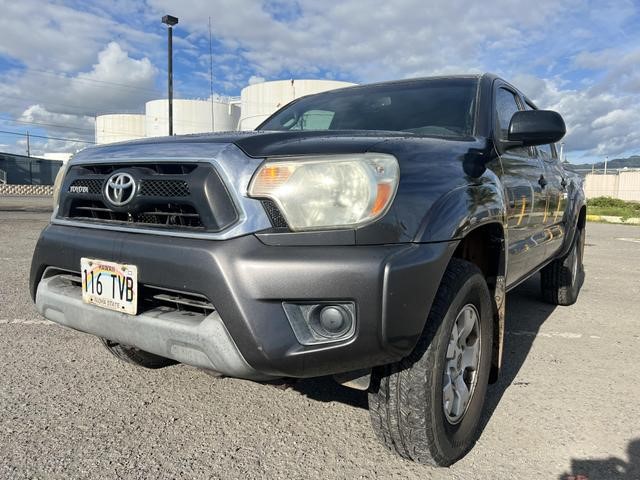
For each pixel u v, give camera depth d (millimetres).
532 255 3430
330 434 2408
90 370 3111
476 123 2770
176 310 1998
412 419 1938
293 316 1721
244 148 1877
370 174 1738
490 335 2383
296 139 1954
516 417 2611
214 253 1769
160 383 2949
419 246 1807
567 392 2930
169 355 1949
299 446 2295
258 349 1702
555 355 3568
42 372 3059
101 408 2621
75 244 2191
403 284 1713
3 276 5738
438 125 2818
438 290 1959
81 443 2277
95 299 2125
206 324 1803
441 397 1980
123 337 2062
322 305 1723
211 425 2477
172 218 1957
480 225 2162
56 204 2449
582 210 5258
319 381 3018
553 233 4031
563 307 5008
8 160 40938
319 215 1736
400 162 1877
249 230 1771
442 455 2061
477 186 2217
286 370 1727
